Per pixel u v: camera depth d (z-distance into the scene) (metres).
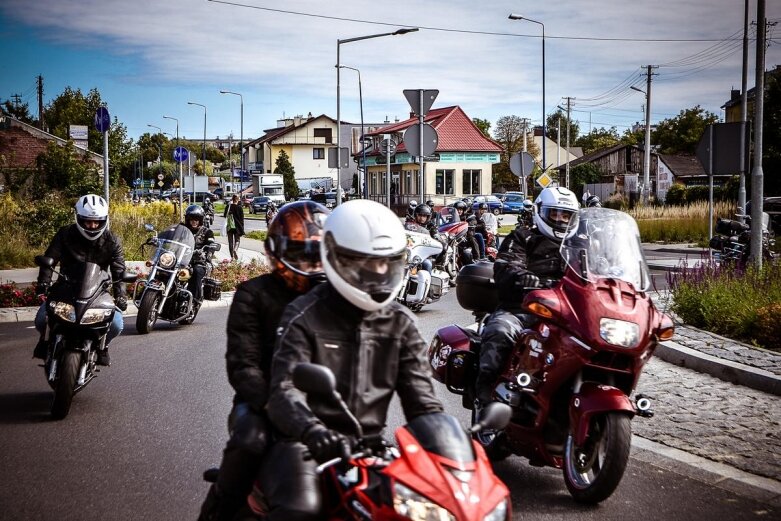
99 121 17.27
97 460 6.15
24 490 5.49
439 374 6.46
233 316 4.01
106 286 7.71
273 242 4.04
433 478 2.90
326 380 3.04
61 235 8.22
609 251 5.51
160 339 11.75
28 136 48.47
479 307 6.49
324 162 109.12
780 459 6.16
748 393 8.05
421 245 14.33
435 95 15.98
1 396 8.25
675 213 37.19
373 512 2.90
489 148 70.00
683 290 11.88
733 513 5.19
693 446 6.47
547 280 5.85
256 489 3.44
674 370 9.11
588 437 5.46
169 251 12.52
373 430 3.49
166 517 5.02
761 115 13.16
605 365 5.22
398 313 3.58
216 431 6.95
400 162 71.50
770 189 41.69
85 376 7.71
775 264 12.68
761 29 13.40
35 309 14.48
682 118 94.88
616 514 5.15
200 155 161.75
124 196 34.91
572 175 80.75
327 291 3.54
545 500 5.41
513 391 5.59
